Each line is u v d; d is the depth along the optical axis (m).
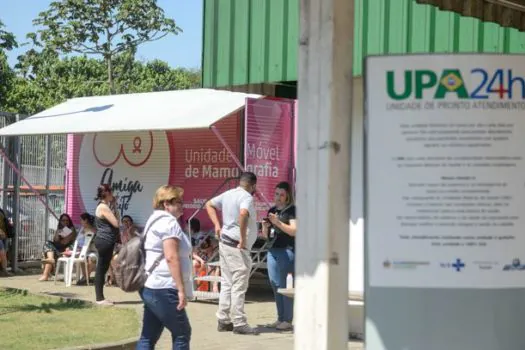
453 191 5.04
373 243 5.13
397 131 5.08
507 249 5.05
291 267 10.75
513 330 5.07
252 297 14.55
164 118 14.06
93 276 16.52
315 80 5.26
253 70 10.93
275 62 10.73
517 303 5.07
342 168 5.23
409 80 5.07
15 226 17.88
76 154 17.92
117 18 37.56
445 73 5.04
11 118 18.02
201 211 15.39
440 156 5.04
